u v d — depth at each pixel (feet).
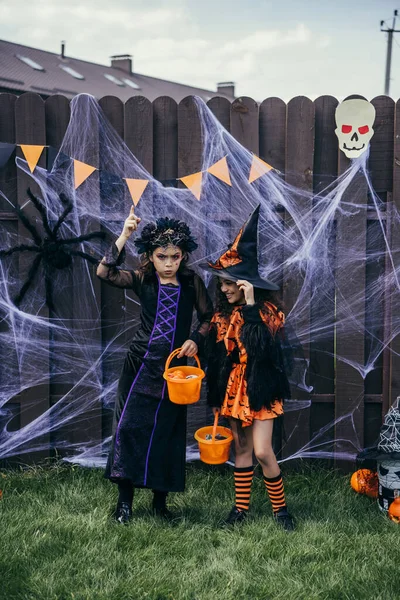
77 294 13.85
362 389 13.74
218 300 11.57
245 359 11.07
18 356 13.96
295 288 13.69
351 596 9.26
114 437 11.35
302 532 11.05
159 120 13.66
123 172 13.73
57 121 13.67
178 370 11.12
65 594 9.23
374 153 13.46
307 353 13.76
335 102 13.39
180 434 11.51
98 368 14.02
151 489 11.96
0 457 14.17
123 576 9.68
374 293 13.75
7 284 13.88
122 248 11.21
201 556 10.34
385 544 10.72
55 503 12.09
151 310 11.40
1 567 9.77
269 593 9.31
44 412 14.02
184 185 13.61
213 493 12.84
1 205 13.80
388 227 13.50
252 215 11.40
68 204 13.64
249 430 11.44
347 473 13.94
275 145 13.57
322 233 13.61
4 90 100.32
